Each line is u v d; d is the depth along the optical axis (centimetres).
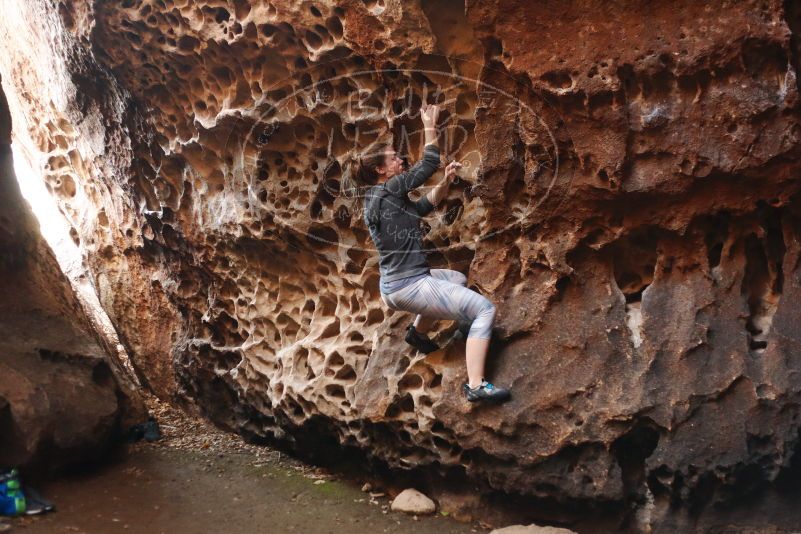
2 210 509
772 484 362
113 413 465
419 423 413
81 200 675
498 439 385
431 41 377
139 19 456
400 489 446
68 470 455
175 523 400
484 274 402
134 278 636
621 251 386
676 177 353
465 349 402
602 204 372
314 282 480
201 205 508
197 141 480
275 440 521
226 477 470
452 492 422
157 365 634
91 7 464
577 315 385
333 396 456
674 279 378
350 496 446
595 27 350
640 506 382
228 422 561
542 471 381
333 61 409
